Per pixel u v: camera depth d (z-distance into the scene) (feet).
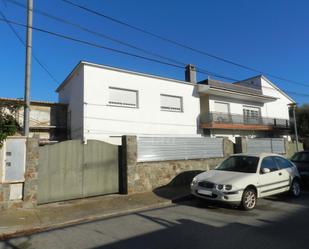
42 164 28.86
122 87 58.29
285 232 19.45
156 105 63.57
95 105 54.39
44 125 61.16
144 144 36.58
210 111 75.61
